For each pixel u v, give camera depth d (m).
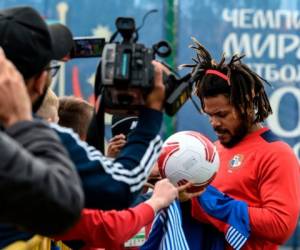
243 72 3.50
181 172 3.13
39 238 2.30
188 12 6.58
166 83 2.39
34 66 2.18
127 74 2.30
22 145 1.95
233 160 3.54
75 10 6.59
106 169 2.29
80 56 2.60
